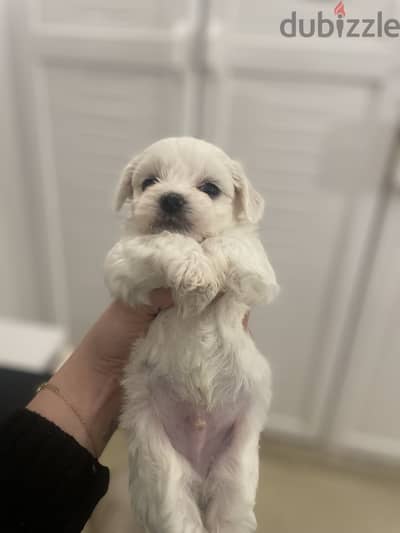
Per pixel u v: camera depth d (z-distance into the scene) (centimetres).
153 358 22
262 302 21
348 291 41
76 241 46
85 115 41
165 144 24
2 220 44
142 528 21
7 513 18
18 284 48
